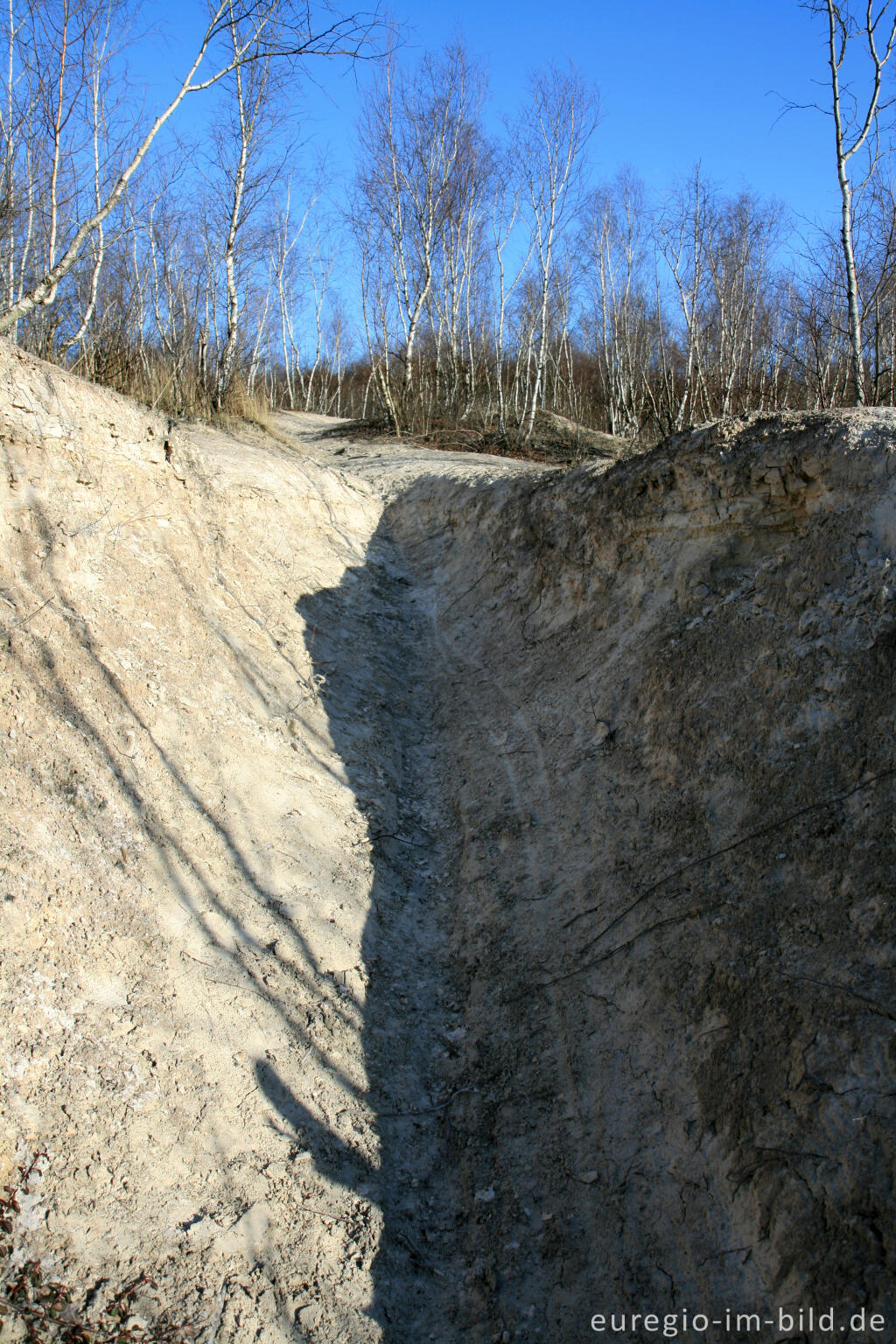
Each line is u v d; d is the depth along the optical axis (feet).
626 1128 14.15
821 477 20.38
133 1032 14.20
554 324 85.46
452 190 68.08
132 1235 12.08
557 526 29.60
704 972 14.99
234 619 25.61
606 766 21.15
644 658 22.56
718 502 22.63
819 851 15.21
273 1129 14.40
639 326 83.76
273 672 25.14
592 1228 13.21
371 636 30.81
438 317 72.90
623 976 16.24
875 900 13.87
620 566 26.00
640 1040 15.08
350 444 58.65
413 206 66.90
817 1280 10.78
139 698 19.95
